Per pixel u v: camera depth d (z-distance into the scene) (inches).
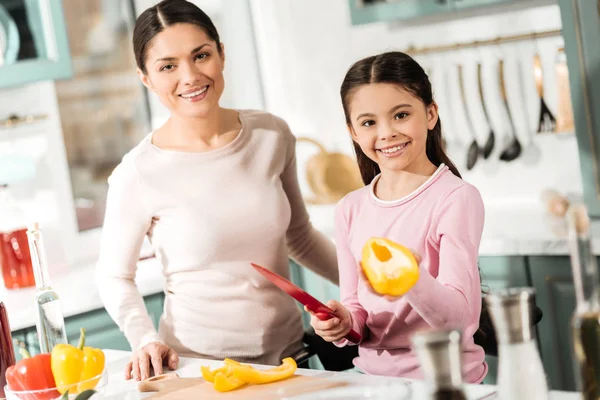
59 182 148.0
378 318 74.6
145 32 82.2
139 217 86.7
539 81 124.2
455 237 71.2
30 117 142.9
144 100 158.7
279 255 87.1
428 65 138.6
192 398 64.5
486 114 130.7
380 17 131.9
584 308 44.4
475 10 132.3
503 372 43.1
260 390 64.3
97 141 153.3
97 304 122.5
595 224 107.5
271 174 87.4
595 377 44.3
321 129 158.1
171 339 87.1
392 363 74.0
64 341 72.7
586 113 107.7
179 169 85.2
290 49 159.9
